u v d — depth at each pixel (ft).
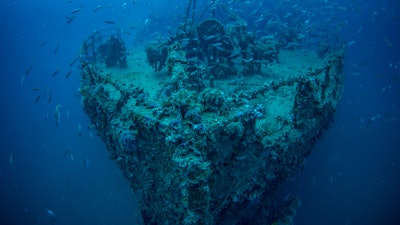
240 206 18.71
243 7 74.33
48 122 67.77
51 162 55.93
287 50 54.13
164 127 13.53
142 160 17.54
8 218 45.32
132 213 42.86
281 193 41.70
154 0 157.28
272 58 40.14
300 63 45.47
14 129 68.08
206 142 13.44
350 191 47.47
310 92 21.95
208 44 36.04
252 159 17.35
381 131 61.31
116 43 41.34
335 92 31.24
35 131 66.03
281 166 21.91
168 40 37.24
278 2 79.71
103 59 47.19
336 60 34.94
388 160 53.98
